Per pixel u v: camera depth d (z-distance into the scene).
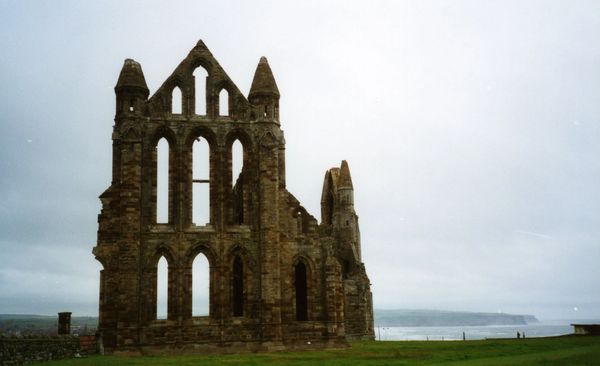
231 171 67.31
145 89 65.75
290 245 67.50
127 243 62.31
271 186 66.50
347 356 51.09
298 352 60.47
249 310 65.12
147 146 65.31
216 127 67.31
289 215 68.00
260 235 66.12
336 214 96.00
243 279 65.88
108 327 61.06
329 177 100.56
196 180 66.56
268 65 69.88
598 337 64.00
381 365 39.97
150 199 64.62
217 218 65.88
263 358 51.84
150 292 62.97
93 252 62.53
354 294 89.38
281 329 64.88
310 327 66.38
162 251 64.31
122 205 62.88
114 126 65.56
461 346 58.94
